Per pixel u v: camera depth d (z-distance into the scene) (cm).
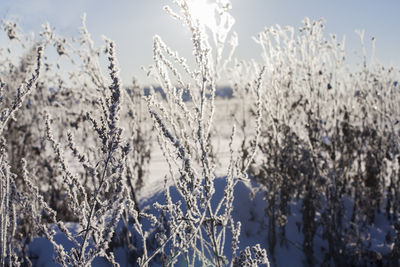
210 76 165
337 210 415
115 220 137
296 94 457
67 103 482
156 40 165
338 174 415
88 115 134
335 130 444
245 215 422
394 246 396
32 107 468
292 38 439
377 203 504
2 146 149
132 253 335
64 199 448
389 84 481
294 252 418
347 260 409
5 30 401
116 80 123
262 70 174
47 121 136
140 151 483
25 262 295
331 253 402
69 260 142
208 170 162
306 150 420
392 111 464
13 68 429
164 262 166
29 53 420
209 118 167
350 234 434
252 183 494
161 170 711
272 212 399
